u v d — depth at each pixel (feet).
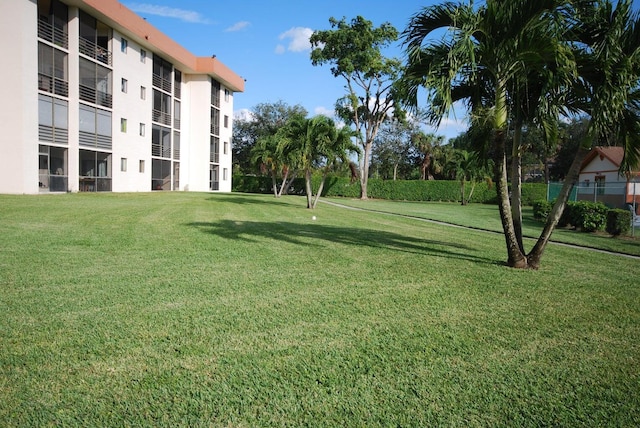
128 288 16.94
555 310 16.21
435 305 16.25
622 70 21.35
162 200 73.97
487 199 157.58
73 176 82.89
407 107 26.68
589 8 22.22
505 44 22.30
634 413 8.91
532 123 27.84
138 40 101.91
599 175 91.40
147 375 9.73
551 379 10.36
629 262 29.09
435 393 9.45
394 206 105.91
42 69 75.46
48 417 7.96
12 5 69.72
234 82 149.38
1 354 10.49
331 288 18.31
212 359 10.70
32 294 15.61
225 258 24.20
